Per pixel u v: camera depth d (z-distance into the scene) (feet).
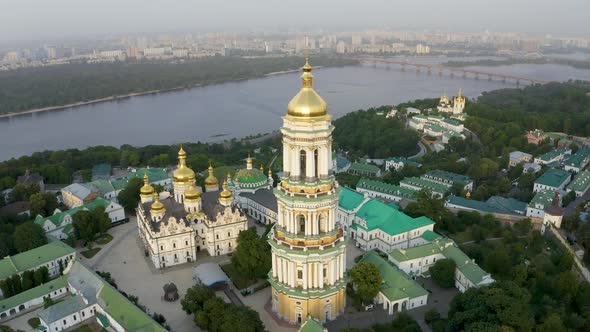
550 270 486.79
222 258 559.38
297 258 374.22
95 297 449.89
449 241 524.11
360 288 426.10
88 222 596.29
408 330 390.83
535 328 382.83
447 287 479.41
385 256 536.01
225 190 572.51
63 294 485.15
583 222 569.23
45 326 424.05
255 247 472.85
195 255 556.10
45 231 596.29
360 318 422.82
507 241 557.33
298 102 342.44
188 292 434.71
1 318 448.65
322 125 347.56
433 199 607.37
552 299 437.99
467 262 480.23
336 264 394.11
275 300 418.51
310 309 390.83
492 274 486.38
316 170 364.79
